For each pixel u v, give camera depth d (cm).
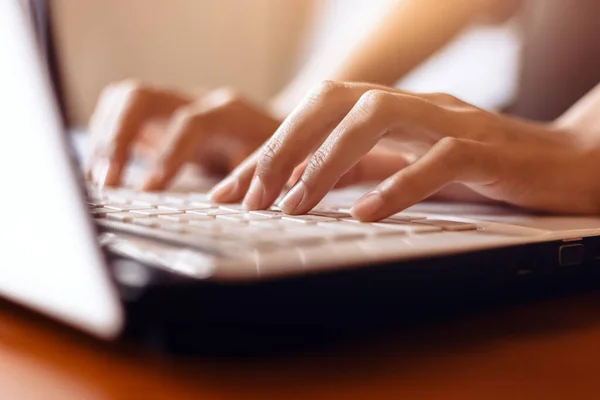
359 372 24
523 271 31
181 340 22
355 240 28
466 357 27
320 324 24
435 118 45
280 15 163
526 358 27
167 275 22
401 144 47
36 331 28
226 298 22
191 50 149
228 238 27
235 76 159
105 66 132
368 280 25
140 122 75
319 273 24
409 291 26
